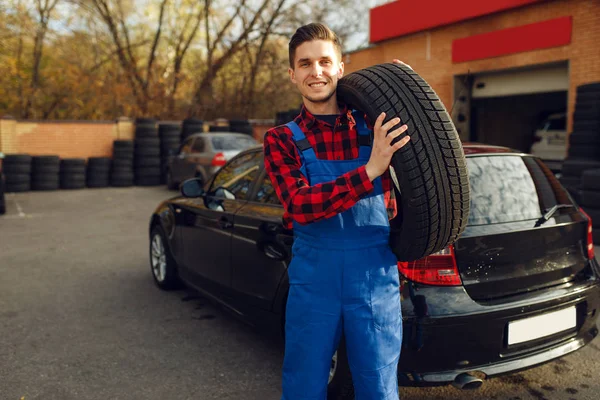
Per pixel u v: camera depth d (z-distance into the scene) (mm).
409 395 2996
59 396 3062
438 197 1738
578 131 8867
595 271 3016
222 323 4250
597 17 9547
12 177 14234
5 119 15539
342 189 1643
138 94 22562
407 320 2480
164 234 4996
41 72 22844
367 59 15133
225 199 4082
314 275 1816
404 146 1718
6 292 5141
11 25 21453
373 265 1817
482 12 11430
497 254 2650
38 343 3850
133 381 3246
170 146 16391
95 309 4605
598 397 2945
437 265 2551
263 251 3369
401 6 13453
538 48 10609
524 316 2646
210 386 3180
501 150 3246
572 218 2998
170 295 5012
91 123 16969
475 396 2975
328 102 1918
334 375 2715
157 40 24141
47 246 7309
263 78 24719
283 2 23312
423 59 13312
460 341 2520
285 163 1821
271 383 3215
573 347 2830
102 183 15641
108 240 7699
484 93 12195
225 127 18062
